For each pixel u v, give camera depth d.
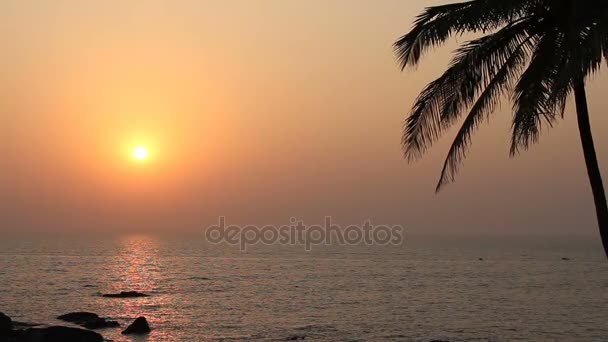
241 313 43.88
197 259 123.81
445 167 14.74
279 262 115.81
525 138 13.75
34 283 64.62
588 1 11.50
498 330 36.81
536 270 93.19
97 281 68.94
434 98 14.48
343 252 169.00
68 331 28.42
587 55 10.90
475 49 13.97
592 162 13.30
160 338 33.41
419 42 14.14
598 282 71.12
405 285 67.12
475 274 84.56
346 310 45.84
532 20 14.02
